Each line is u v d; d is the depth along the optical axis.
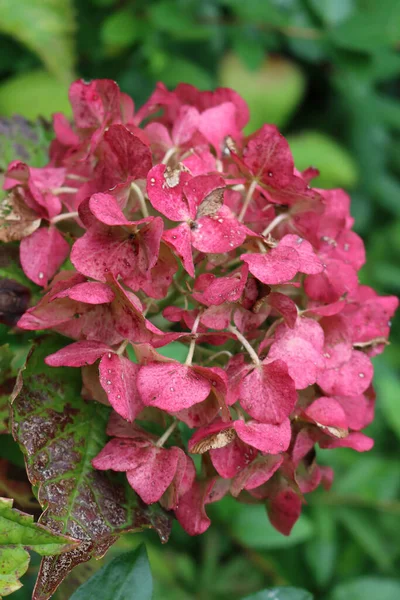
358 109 1.05
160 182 0.51
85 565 0.58
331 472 0.57
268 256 0.51
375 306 0.58
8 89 0.89
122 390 0.50
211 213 0.52
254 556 0.78
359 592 0.78
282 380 0.51
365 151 1.12
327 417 0.53
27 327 0.51
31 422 0.52
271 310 0.53
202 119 0.56
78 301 0.51
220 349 0.54
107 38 0.84
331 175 1.04
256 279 0.51
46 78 0.90
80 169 0.56
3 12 0.83
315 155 1.03
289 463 0.53
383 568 0.85
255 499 0.56
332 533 0.82
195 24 0.87
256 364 0.51
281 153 0.53
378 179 1.14
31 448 0.52
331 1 0.89
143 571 0.52
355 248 0.58
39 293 0.56
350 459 0.86
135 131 0.54
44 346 0.54
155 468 0.51
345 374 0.54
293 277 0.52
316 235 0.54
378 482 0.82
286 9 0.89
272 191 0.54
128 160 0.53
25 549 0.49
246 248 0.52
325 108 1.08
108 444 0.51
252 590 0.81
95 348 0.51
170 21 0.84
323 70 1.02
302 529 0.73
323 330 0.54
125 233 0.51
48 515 0.50
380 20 0.86
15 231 0.54
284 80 0.99
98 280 0.51
